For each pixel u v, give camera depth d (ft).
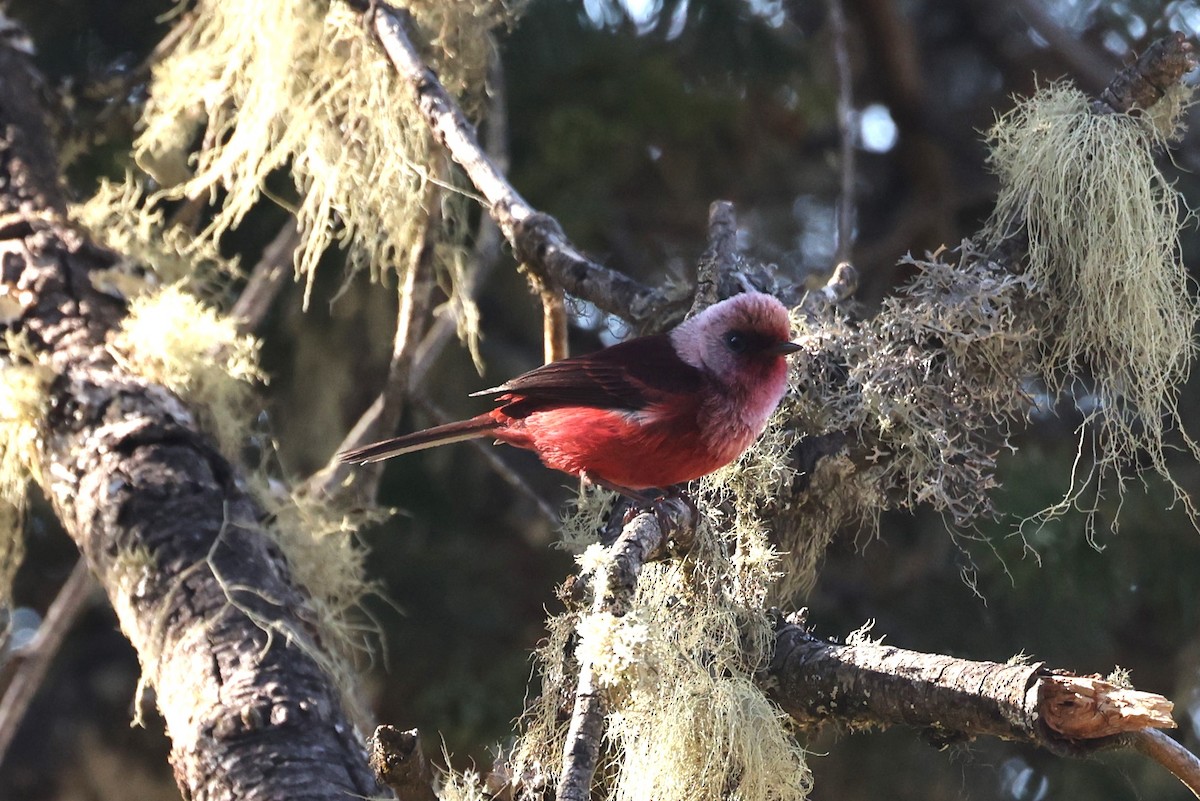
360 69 31.12
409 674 40.45
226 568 22.66
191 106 33.17
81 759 42.37
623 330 45.70
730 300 26.63
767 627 23.53
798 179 51.47
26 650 30.71
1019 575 37.73
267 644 21.36
